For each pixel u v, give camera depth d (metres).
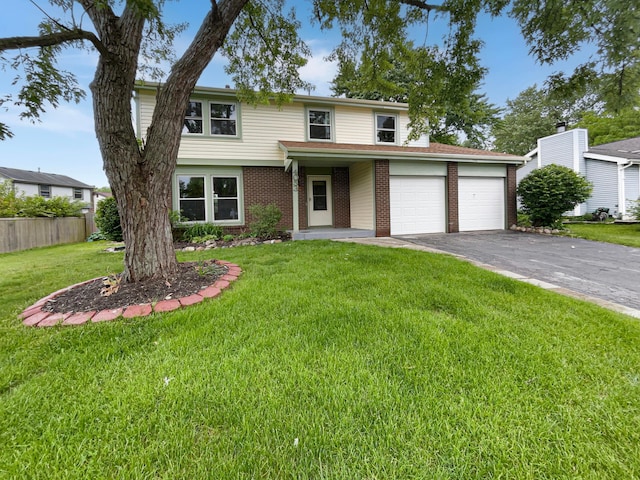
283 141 9.83
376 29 5.69
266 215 8.75
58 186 24.25
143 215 3.64
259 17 5.59
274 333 2.38
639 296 3.59
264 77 6.57
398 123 11.25
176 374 1.84
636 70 4.12
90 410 1.54
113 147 3.44
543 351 2.11
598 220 13.58
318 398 1.61
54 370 1.93
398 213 9.58
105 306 2.98
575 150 14.83
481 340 2.27
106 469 1.22
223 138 9.34
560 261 5.50
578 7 3.96
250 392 1.66
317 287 3.56
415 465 1.22
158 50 4.92
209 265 4.54
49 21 3.28
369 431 1.38
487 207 10.42
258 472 1.20
